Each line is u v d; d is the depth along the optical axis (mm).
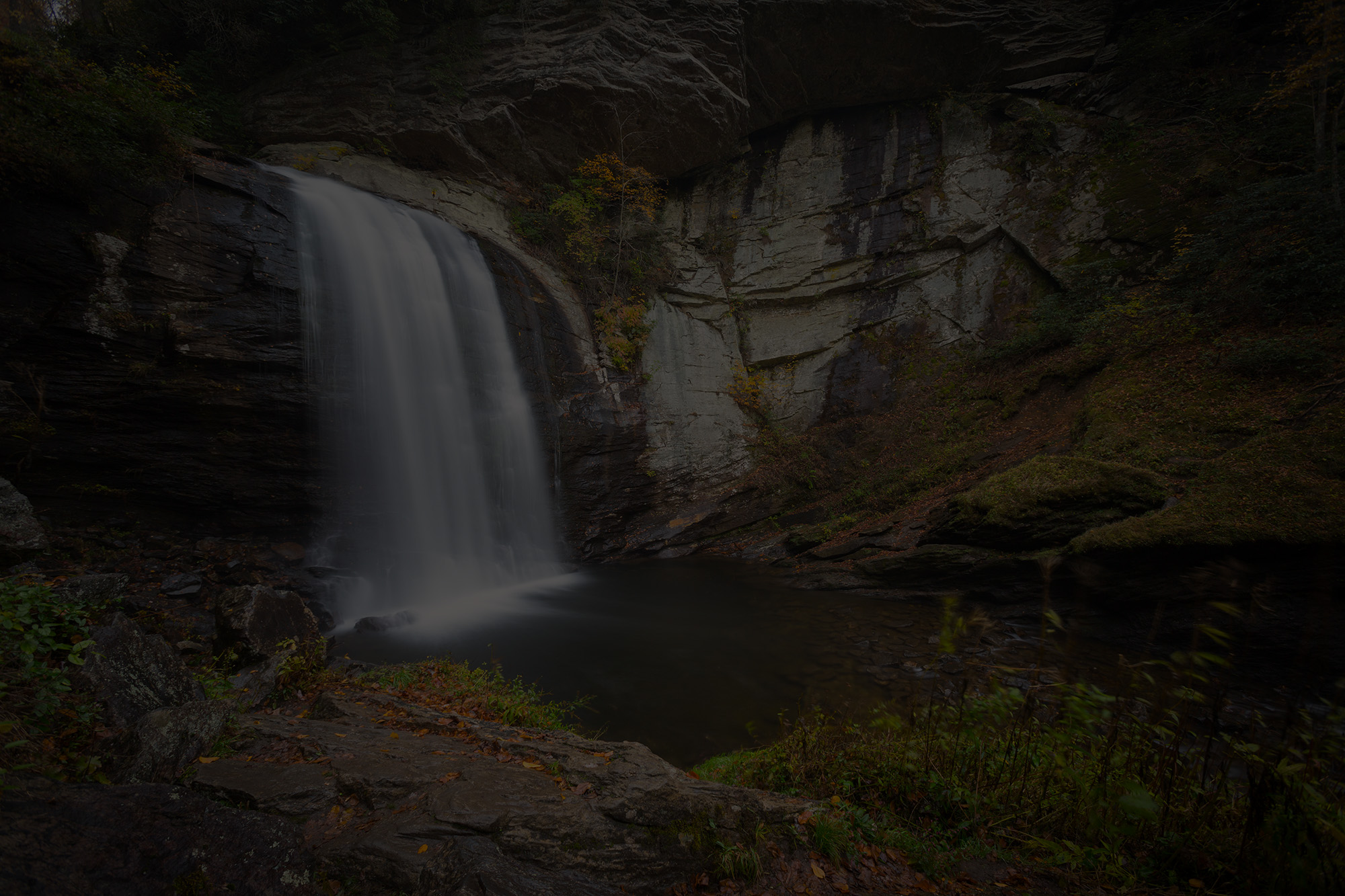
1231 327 12688
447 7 18500
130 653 4035
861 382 20594
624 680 8359
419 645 9789
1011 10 20406
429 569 13047
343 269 12461
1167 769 3127
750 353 22312
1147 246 16594
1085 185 18562
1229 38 16969
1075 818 3248
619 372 19016
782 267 22547
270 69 17969
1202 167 16484
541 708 6223
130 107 10477
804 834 3219
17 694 3195
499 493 14781
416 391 13312
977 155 20922
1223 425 10492
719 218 23547
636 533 18000
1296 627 7848
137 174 10320
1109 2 20016
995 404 16797
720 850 2900
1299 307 11891
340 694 5395
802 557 15633
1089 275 17234
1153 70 18109
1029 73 20875
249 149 17422
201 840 2496
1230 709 6617
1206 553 8594
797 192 22984
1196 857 2799
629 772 3592
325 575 11250
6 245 8703
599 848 2775
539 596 13344
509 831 2814
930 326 20203
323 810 3014
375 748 3859
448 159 19328
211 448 10461
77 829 2297
